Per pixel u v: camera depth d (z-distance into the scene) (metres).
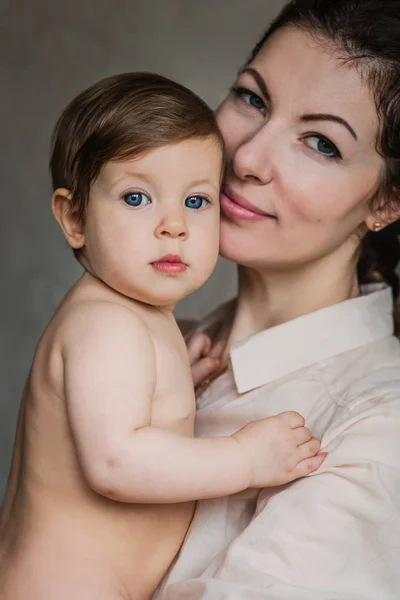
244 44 4.30
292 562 1.47
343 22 1.73
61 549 1.52
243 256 1.80
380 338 1.84
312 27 1.75
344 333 1.80
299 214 1.75
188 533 1.62
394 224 2.06
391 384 1.64
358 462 1.51
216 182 1.59
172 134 1.52
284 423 1.53
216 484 1.44
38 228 4.45
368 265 2.14
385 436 1.55
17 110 4.45
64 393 1.48
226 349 1.99
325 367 1.76
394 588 1.47
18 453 1.66
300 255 1.79
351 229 1.83
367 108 1.72
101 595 1.49
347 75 1.71
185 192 1.54
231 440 1.48
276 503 1.51
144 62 4.39
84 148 1.54
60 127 1.61
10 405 4.39
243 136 1.80
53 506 1.54
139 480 1.40
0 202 4.45
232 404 1.77
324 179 1.73
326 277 1.88
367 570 1.47
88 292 1.57
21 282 4.45
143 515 1.55
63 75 4.44
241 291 1.98
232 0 4.29
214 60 4.33
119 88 1.57
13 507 1.63
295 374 1.77
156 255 1.52
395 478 1.51
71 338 1.48
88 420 1.41
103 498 1.52
